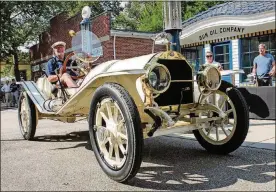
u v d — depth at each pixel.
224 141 3.92
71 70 5.12
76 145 4.90
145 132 3.30
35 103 4.88
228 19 9.49
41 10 18.73
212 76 3.61
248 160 3.70
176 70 3.62
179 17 5.86
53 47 5.29
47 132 6.13
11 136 5.84
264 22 8.71
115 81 3.45
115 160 3.24
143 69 3.12
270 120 6.16
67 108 4.06
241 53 9.84
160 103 3.55
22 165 3.85
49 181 3.26
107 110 3.21
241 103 3.77
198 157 3.90
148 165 3.62
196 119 3.65
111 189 2.96
